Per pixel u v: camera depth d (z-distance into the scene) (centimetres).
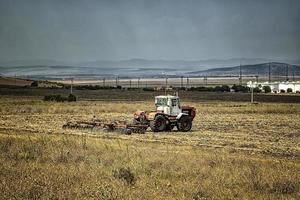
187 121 7688
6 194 2252
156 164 3472
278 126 8769
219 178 2923
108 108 12888
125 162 3538
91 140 5306
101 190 2366
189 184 2723
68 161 3559
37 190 2344
